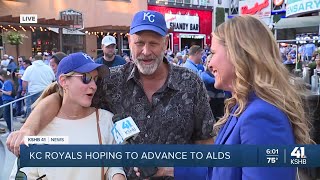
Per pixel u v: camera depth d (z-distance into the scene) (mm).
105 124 1846
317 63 5742
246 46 1328
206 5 27125
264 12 22609
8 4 18406
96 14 21531
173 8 25422
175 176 1707
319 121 3408
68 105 1804
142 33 1899
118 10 22469
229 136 1359
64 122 1797
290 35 8180
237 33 1355
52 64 6805
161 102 1995
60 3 20062
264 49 1331
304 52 8062
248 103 1323
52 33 18578
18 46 17641
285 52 8305
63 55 6773
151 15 1940
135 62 1970
